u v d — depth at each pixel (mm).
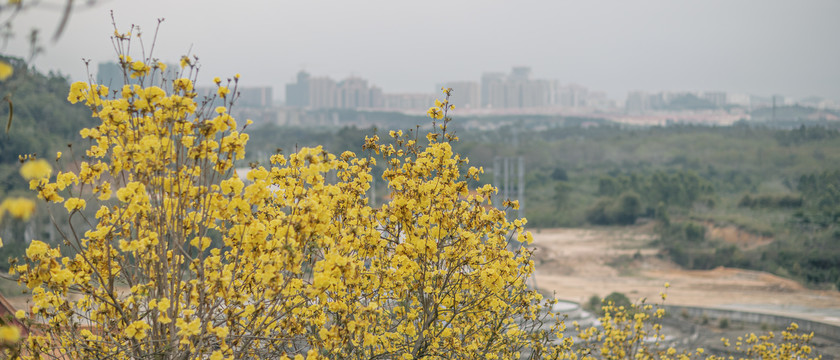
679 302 43688
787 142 100125
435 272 5699
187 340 4039
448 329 5965
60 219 16172
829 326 30016
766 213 70750
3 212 2184
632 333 11125
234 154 4523
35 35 2207
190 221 4598
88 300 4840
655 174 78500
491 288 5527
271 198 5152
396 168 6184
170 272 4559
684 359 11438
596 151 105562
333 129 151750
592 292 46906
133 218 4531
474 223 5812
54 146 30594
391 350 5684
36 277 4297
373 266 5504
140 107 4266
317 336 5168
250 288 4754
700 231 63844
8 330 2816
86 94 4457
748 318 34656
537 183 89062
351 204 5609
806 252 56219
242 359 4691
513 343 6910
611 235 69188
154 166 4238
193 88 4348
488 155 94812
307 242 4402
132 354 4492
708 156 99250
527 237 5949
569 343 7480
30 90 32719
